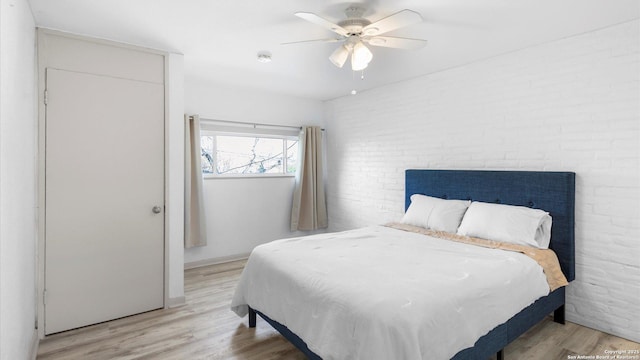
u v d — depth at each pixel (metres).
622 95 2.39
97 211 2.69
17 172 1.76
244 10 2.22
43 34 2.45
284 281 2.12
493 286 1.91
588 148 2.56
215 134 4.38
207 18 2.34
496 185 3.04
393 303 1.58
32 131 2.32
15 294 1.70
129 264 2.83
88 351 2.29
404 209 4.01
